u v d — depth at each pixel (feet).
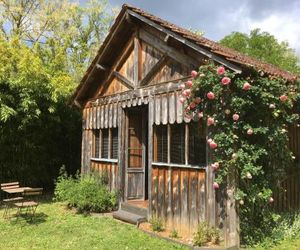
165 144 25.03
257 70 19.79
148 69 27.35
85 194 29.63
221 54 19.47
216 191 20.49
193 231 21.95
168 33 23.45
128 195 30.40
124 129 30.53
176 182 23.70
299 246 20.03
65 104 39.65
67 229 24.62
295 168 25.22
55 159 40.57
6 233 23.72
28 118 33.86
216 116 20.08
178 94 23.73
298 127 25.88
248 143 20.38
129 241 21.54
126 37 30.09
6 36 61.31
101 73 33.68
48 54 51.47
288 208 24.53
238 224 19.74
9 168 36.24
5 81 33.30
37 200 35.76
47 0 66.13
